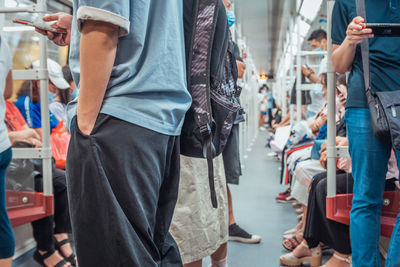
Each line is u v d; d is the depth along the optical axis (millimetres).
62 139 2646
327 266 2152
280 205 4098
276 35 13859
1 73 1703
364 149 1695
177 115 994
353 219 1730
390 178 1945
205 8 1167
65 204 2404
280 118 10664
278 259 2580
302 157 3070
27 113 2326
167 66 959
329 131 2021
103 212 833
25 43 2281
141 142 880
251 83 10164
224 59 1265
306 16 4770
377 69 1711
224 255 1963
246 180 5578
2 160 1646
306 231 2213
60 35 1279
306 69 4766
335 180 2027
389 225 1871
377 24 1536
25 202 2197
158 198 1028
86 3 793
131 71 904
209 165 1105
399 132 1501
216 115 1234
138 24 894
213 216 1690
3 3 2188
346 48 1681
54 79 2633
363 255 1680
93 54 809
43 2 2082
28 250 2609
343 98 2318
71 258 2385
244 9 9586
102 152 845
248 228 3299
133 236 856
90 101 837
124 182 851
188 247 1562
